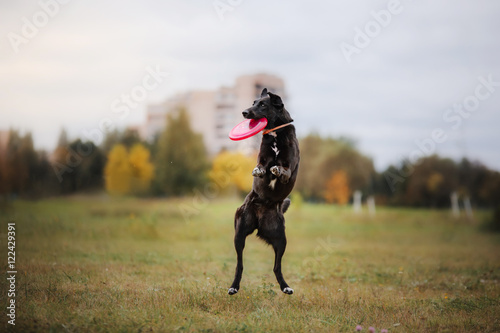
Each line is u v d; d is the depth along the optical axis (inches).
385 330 241.0
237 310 284.0
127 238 642.8
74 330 231.3
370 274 461.4
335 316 280.5
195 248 585.9
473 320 288.2
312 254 601.0
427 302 338.3
